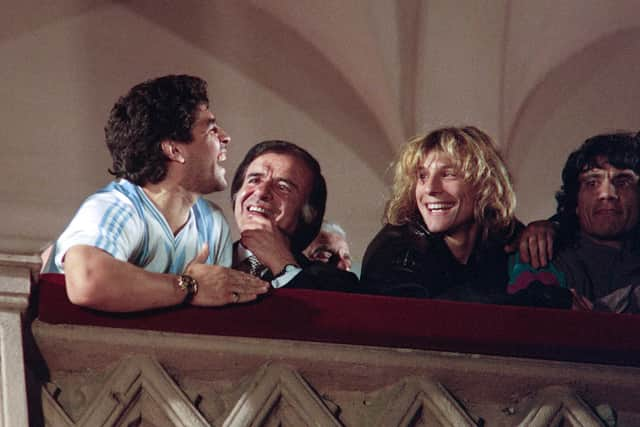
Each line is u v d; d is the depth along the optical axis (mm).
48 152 11109
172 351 10008
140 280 10070
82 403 9883
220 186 11305
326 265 11383
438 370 10227
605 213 11805
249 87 11578
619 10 12086
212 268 10242
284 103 11625
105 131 11203
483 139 11836
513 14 11961
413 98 11844
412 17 11891
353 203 11578
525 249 11680
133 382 9875
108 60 11406
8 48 11336
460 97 11891
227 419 9867
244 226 11297
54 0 11484
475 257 11617
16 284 9836
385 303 10273
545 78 11992
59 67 11336
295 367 10125
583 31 12031
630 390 10430
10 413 9531
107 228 10617
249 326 10109
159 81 11367
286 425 9992
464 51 11914
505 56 11953
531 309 10414
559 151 11922
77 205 10945
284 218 11383
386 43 11859
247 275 10250
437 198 11656
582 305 11594
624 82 12055
